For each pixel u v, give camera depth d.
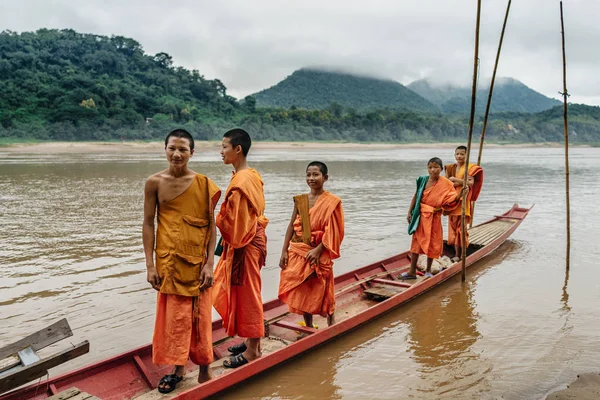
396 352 5.41
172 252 3.95
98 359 5.20
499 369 4.98
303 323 5.77
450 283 7.86
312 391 4.60
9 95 71.44
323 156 53.16
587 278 8.11
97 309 6.54
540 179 26.77
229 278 4.50
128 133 71.94
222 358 4.97
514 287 7.65
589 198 18.34
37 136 64.94
